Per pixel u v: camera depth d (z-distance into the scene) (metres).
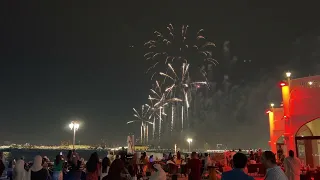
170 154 26.52
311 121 20.59
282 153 23.09
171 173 21.91
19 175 9.63
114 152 25.05
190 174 13.53
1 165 12.12
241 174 4.82
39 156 8.56
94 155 8.81
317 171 15.73
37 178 8.32
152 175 9.45
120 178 6.39
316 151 21.06
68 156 14.87
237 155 4.98
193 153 13.76
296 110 19.88
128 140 24.64
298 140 21.30
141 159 21.28
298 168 10.23
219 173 16.36
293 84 20.33
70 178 8.35
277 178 4.89
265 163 5.13
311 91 19.67
